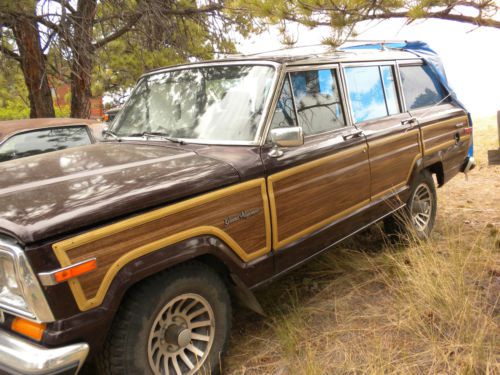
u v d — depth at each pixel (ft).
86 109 33.06
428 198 17.13
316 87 12.76
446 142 17.66
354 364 9.73
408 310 11.35
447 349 9.75
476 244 14.57
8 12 25.21
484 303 11.33
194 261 9.48
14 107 53.01
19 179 9.20
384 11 14.12
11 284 7.67
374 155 13.99
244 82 11.80
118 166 9.68
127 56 34.71
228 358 10.61
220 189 9.60
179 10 32.04
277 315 12.28
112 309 7.88
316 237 12.07
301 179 11.44
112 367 8.32
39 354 7.29
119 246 8.00
